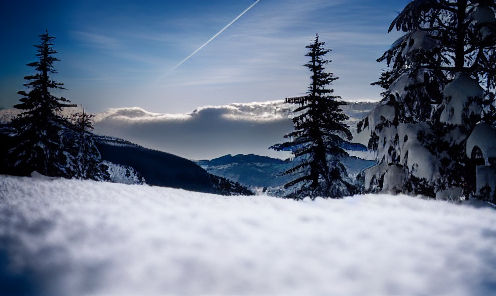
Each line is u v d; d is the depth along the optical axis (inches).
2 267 118.3
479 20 557.3
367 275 118.3
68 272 115.0
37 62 1567.4
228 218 208.8
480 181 527.8
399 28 627.2
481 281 117.7
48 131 1615.4
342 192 1109.7
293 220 211.5
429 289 109.9
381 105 633.0
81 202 271.7
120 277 111.4
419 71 606.9
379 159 652.1
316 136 1152.8
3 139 1568.7
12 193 327.9
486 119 554.6
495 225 212.8
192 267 120.0
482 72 582.2
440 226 207.0
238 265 122.8
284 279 112.5
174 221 193.2
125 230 167.2
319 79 1194.6
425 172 567.8
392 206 324.5
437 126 608.7
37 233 160.6
